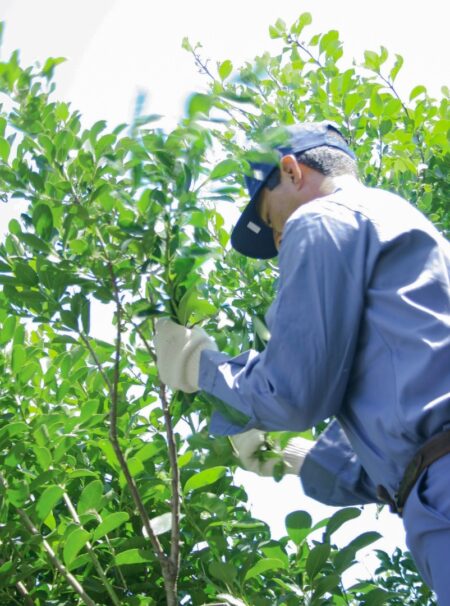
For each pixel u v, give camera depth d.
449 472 1.94
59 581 2.83
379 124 4.00
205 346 2.39
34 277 2.56
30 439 2.84
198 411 2.87
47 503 2.66
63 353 3.04
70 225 2.47
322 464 2.46
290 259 2.13
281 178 2.44
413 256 2.11
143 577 2.92
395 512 2.13
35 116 2.44
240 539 2.88
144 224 2.37
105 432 3.01
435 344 1.99
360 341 2.09
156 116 2.15
